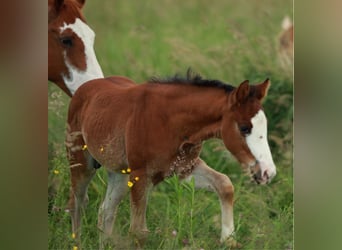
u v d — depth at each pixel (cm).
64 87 1126
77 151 1132
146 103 1112
